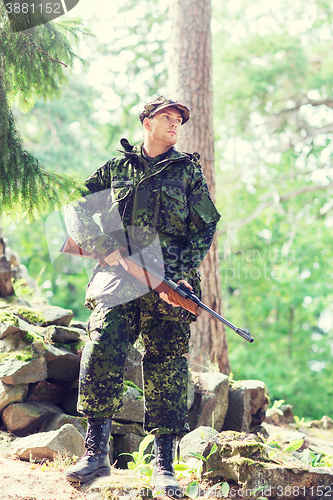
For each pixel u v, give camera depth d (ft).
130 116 64.28
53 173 9.95
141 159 8.98
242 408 14.65
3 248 17.76
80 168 57.36
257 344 62.23
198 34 21.86
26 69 10.62
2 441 10.66
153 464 8.50
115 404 8.07
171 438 8.50
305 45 61.52
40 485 8.00
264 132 60.59
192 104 21.31
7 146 9.98
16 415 11.25
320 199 61.41
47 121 59.67
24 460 9.82
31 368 11.94
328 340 64.75
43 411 11.68
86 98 59.47
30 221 10.48
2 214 10.43
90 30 11.59
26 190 9.91
